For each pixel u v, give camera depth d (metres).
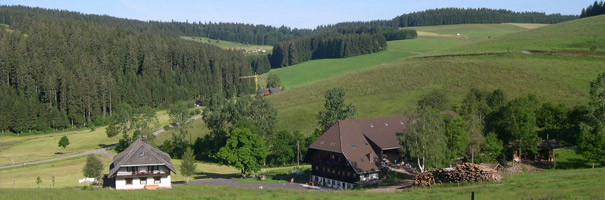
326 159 79.19
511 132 82.25
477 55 161.88
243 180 84.62
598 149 70.75
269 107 120.00
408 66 166.00
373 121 85.00
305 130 121.88
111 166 77.75
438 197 43.81
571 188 43.19
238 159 87.56
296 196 48.94
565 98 111.62
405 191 52.16
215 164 113.25
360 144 77.62
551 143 83.56
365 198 46.25
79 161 111.56
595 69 128.12
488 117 92.44
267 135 116.88
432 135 67.75
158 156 72.88
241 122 110.94
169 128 143.75
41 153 129.88
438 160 67.88
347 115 105.56
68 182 81.31
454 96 126.44
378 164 74.38
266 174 92.00
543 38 171.25
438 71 150.12
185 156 83.88
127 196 49.06
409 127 69.44
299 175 89.75
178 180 86.19
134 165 69.81
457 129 74.62
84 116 189.12
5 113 166.88
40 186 76.62
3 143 150.00
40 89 198.25
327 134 80.12
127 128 139.00
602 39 155.38
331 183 77.62
